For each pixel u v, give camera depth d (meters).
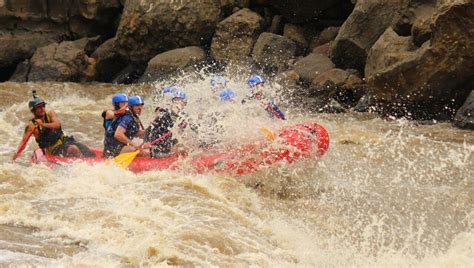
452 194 29.97
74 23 68.81
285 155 30.98
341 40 54.09
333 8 61.50
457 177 32.47
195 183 28.55
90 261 20.02
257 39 61.12
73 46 66.19
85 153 32.56
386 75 47.09
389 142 39.31
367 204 28.84
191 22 62.69
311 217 27.14
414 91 46.41
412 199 29.42
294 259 22.53
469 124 42.84
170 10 62.84
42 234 22.08
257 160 30.86
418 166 34.31
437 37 44.62
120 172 29.47
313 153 31.70
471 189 30.56
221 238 23.00
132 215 24.08
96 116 49.03
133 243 21.62
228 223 24.72
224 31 61.66
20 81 64.50
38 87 60.47
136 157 31.62
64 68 64.19
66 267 19.38
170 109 32.19
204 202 26.55
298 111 50.78
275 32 63.00
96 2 68.00
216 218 24.95
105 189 27.09
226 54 61.16
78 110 51.16
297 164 31.22
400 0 52.84
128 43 65.00
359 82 52.34
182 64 60.97
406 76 46.31
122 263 20.17
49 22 68.38
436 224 26.70
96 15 68.44
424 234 25.66
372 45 53.16
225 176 30.45
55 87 61.03
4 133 42.16
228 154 31.00
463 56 44.38
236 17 61.47
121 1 69.06
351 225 26.41
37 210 24.22
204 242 22.44
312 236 25.03
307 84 55.19
